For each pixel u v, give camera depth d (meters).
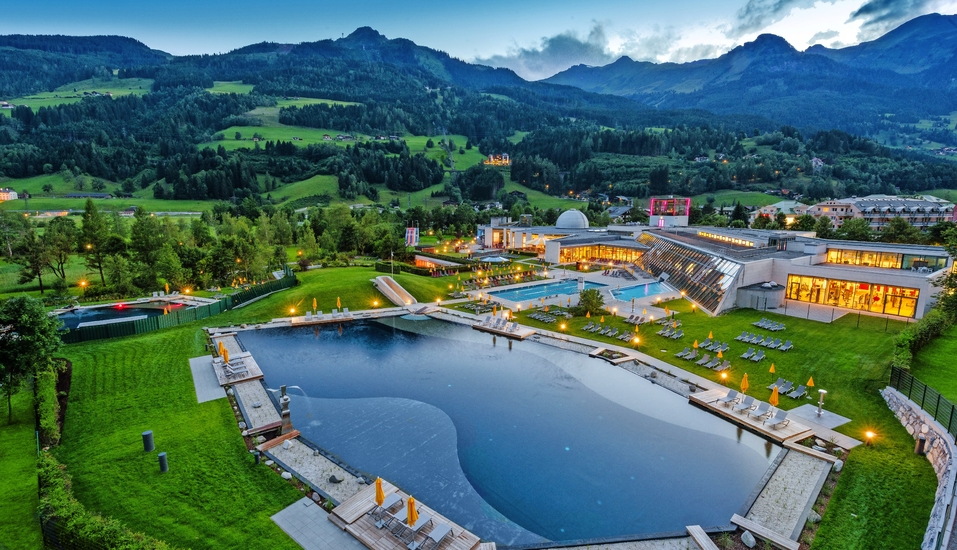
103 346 44.75
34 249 72.00
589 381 38.19
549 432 30.38
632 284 75.19
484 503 23.58
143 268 75.69
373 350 46.50
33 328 28.83
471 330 53.06
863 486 22.92
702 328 49.28
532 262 100.19
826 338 44.22
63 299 65.56
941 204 155.00
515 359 43.59
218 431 29.30
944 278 43.59
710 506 23.12
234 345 47.34
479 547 20.00
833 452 26.23
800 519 21.05
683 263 73.38
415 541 19.73
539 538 21.16
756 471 25.80
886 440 26.95
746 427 30.03
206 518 21.39
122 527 18.55
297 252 118.19
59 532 18.55
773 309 55.62
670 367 39.78
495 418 32.28
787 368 37.78
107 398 33.72
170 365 40.34
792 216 155.25
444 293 70.06
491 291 71.62
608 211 196.00
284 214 143.00
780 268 61.06
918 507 21.03
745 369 38.31
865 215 153.50
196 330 51.09
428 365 42.38
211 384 36.53
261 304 62.44
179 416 31.19
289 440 28.70
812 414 30.48
